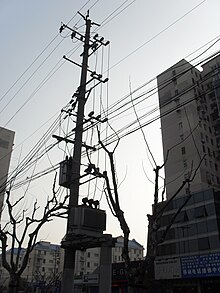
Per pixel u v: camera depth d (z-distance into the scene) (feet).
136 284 25.39
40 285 175.42
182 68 199.93
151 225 27.04
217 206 137.28
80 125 41.42
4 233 48.26
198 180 166.81
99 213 36.04
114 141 32.58
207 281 115.14
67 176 39.29
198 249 133.18
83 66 47.39
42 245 324.60
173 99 34.81
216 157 186.91
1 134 201.67
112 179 29.43
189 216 142.61
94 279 152.56
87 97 44.60
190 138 181.16
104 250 32.53
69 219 35.83
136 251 318.86
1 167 191.72
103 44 49.90
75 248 36.50
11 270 45.39
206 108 201.16
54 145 43.19
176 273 121.08
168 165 185.37
